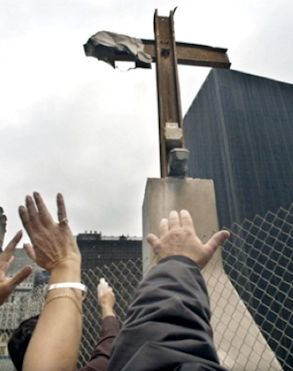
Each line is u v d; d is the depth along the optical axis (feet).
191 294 2.47
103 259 255.91
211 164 217.77
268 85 242.17
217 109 222.28
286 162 213.05
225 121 214.48
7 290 3.28
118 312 14.05
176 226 3.12
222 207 199.52
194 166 233.76
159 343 2.13
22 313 13.10
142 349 2.10
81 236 273.95
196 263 2.83
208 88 237.45
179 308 2.31
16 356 4.69
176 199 18.60
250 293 18.66
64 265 3.22
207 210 18.65
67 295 3.02
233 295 16.01
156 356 2.04
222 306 15.46
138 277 16.06
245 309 15.60
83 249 258.98
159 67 24.16
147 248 16.97
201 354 2.12
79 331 2.89
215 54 25.76
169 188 18.92
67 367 2.59
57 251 3.32
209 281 16.29
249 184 198.59
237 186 195.83
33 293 13.53
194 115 247.50
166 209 18.24
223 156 209.26
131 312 2.47
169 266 2.68
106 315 5.89
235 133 212.23
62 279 3.11
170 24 25.91
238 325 14.90
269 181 202.80
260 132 218.59
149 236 3.16
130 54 23.75
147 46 25.08
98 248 260.83
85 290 3.20
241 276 18.70
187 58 25.12
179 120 22.49
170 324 2.26
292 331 43.88
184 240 2.98
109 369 2.23
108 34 23.84
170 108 22.97
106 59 23.88
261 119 223.92
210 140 223.30
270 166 208.03
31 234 3.39
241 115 220.23
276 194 200.03
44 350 2.60
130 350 2.20
